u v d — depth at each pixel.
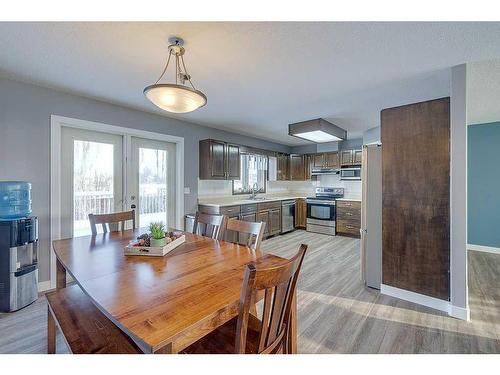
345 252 4.27
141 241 1.71
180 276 1.30
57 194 2.79
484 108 3.49
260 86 2.66
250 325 1.36
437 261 2.34
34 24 1.61
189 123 4.29
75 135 3.04
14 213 2.41
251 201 4.99
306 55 2.02
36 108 2.64
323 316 2.23
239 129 4.87
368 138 4.83
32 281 2.44
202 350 1.14
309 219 6.02
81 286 1.17
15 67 2.22
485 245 4.29
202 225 2.55
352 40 1.79
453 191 2.20
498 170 4.17
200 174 4.50
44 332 1.97
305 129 4.16
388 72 2.32
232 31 1.70
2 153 2.44
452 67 2.20
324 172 6.11
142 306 0.99
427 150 2.38
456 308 2.19
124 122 3.39
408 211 2.50
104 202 3.30
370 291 2.74
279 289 1.06
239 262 1.51
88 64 2.17
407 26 1.63
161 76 2.37
